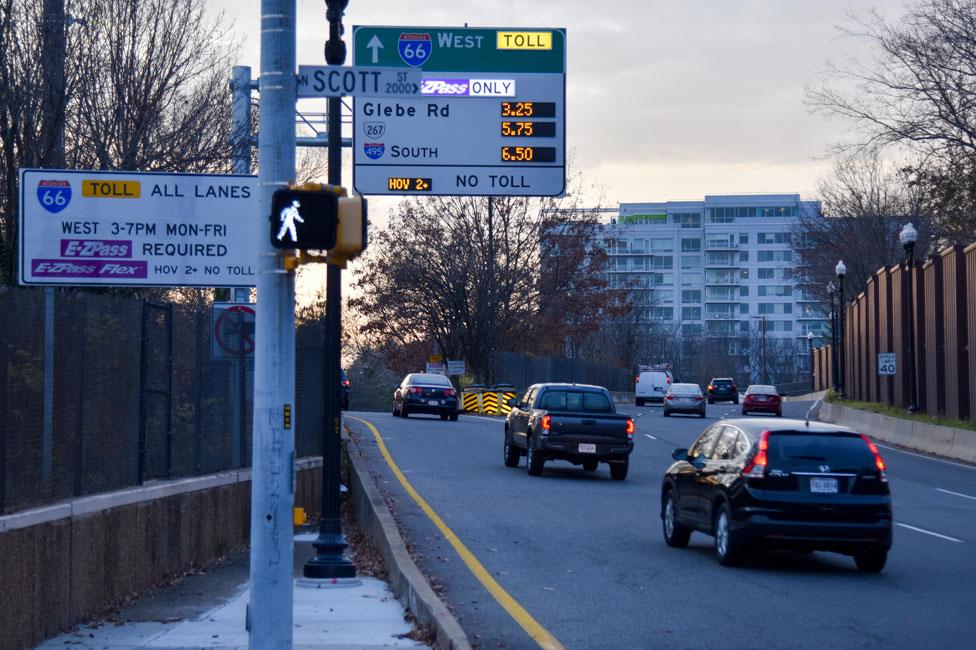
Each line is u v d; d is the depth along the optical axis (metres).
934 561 17.98
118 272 17.55
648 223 179.25
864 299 75.12
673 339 165.00
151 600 14.20
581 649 11.71
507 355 69.50
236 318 18.36
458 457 35.53
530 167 22.70
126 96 23.25
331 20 15.57
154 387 16.00
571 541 19.58
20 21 20.88
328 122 16.92
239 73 23.44
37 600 11.63
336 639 11.95
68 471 13.11
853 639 12.25
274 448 10.38
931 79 48.06
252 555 10.38
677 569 16.86
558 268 76.88
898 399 61.69
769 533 16.22
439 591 14.78
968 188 52.19
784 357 174.25
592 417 30.28
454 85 22.70
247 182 17.83
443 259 74.19
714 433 18.47
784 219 177.12
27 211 17.41
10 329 11.71
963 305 48.31
